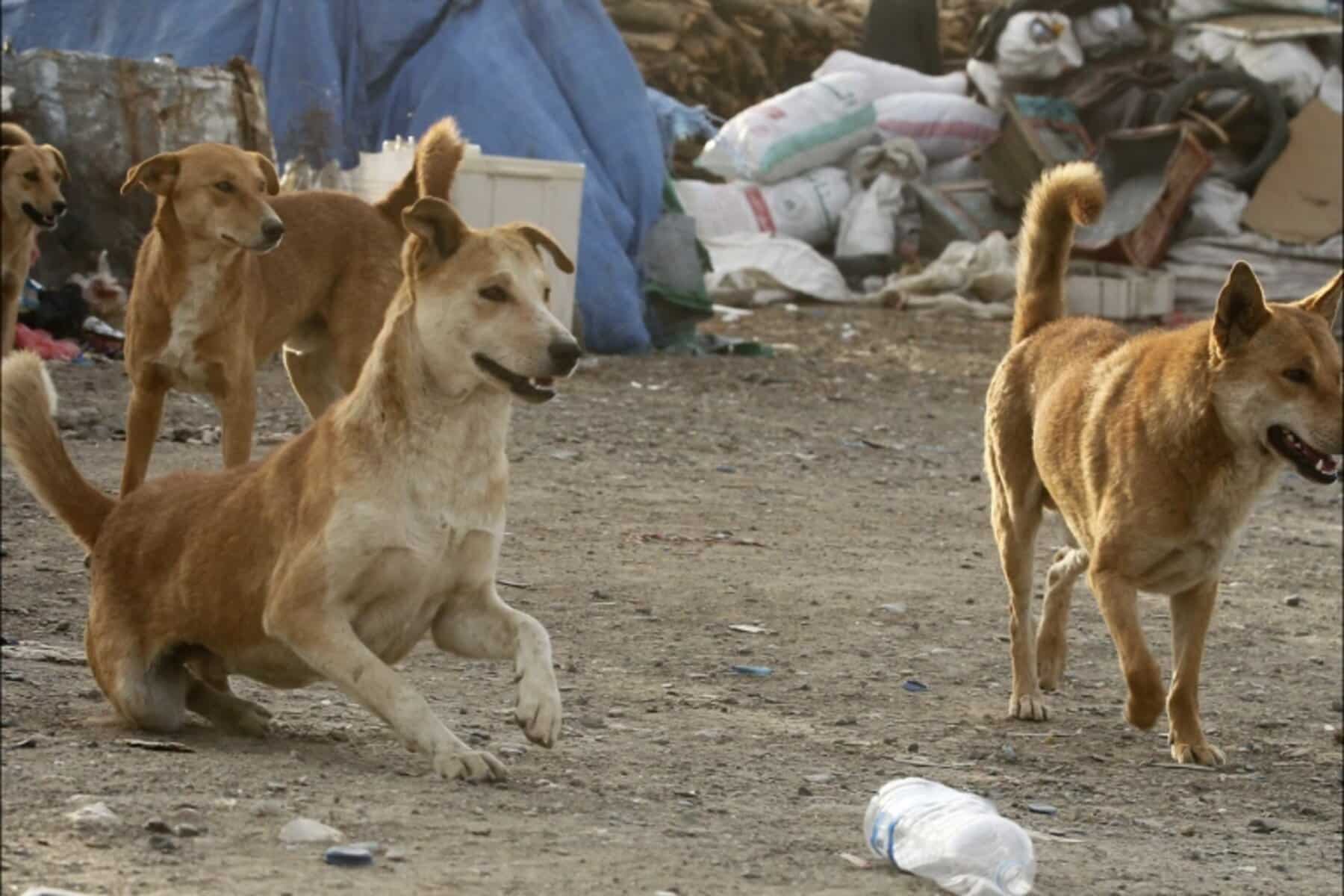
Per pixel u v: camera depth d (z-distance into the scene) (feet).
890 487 57.77
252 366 42.22
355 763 23.34
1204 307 112.78
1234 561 51.03
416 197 45.62
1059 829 24.97
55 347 67.87
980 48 122.21
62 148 72.08
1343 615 44.88
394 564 22.76
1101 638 40.37
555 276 77.36
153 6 78.33
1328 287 29.96
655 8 118.73
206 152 40.83
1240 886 22.50
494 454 23.43
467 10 80.64
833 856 21.17
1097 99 118.42
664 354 85.30
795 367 85.40
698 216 112.98
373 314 44.83
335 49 77.30
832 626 38.24
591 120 83.56
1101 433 30.37
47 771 21.36
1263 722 33.91
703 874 19.58
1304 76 116.67
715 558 43.73
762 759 27.04
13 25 78.69
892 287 111.04
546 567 40.75
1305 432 28.45
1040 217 34.83
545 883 18.47
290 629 22.74
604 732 27.58
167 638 24.47
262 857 18.38
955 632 38.86
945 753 29.32
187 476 25.55
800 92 118.21
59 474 26.09
